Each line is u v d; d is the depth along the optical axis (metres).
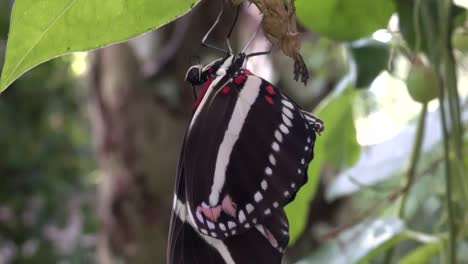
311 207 0.43
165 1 0.19
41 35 0.18
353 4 0.22
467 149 0.25
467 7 0.22
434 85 0.22
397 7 0.22
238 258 0.20
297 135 0.19
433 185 0.28
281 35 0.19
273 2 0.19
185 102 0.37
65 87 0.68
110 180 0.39
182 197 0.21
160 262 0.38
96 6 0.18
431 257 0.24
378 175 0.27
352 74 0.24
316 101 0.43
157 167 0.38
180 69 0.36
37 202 0.67
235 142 0.20
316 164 0.26
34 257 0.67
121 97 0.37
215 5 0.34
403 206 0.24
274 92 0.20
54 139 0.68
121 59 0.37
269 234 0.20
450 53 0.22
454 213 0.22
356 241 0.24
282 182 0.19
